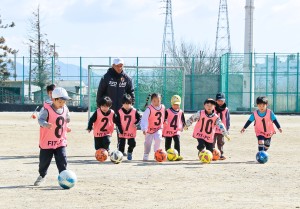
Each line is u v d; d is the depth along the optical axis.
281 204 10.47
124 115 17.27
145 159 17.30
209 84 59.69
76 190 11.88
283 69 57.34
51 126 12.14
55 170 14.77
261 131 17.75
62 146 12.54
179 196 11.23
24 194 11.41
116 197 11.11
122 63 18.67
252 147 21.88
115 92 18.67
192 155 18.91
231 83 57.62
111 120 17.00
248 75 57.12
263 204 10.45
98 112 16.89
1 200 10.79
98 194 11.43
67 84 71.31
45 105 12.45
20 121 36.44
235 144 23.08
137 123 17.33
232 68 57.50
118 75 18.70
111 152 16.58
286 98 57.38
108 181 13.08
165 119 17.58
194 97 59.78
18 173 14.30
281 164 16.44
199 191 11.80
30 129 29.45
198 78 59.78
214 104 17.16
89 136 25.94
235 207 10.17
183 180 13.27
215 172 14.61
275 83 57.38
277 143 23.67
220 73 59.56
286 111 57.31
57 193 11.53
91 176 13.83
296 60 57.09
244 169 15.23
